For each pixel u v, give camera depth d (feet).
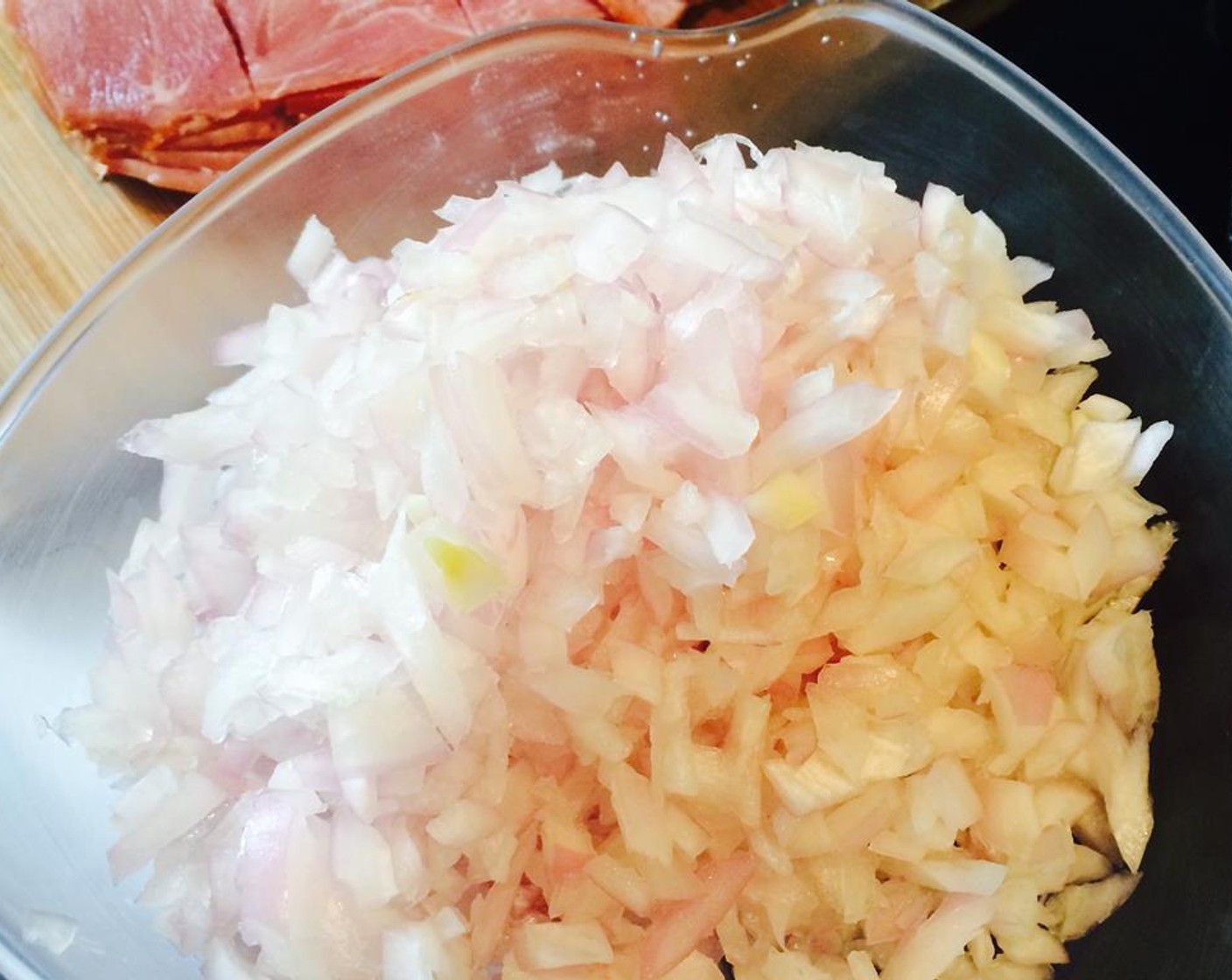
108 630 0.53
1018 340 0.52
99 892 0.48
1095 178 0.53
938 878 0.45
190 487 0.54
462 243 0.49
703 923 0.44
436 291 0.46
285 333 0.53
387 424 0.43
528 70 0.59
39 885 0.47
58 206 0.70
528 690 0.43
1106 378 0.54
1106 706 0.49
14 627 0.52
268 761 0.45
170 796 0.45
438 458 0.42
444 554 0.40
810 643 0.46
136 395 0.56
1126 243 0.53
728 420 0.42
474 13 0.75
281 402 0.48
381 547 0.44
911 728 0.45
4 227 0.69
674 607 0.45
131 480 0.56
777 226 0.48
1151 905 0.48
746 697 0.45
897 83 0.57
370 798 0.42
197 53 0.72
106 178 0.71
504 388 0.42
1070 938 0.48
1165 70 0.68
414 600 0.41
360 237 0.60
